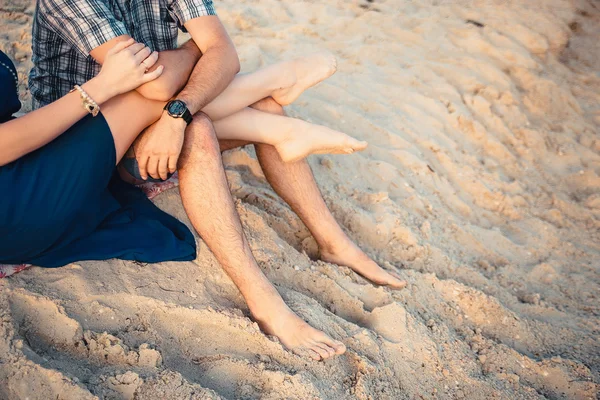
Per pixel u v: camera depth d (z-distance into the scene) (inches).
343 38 170.6
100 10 81.0
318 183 116.9
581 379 88.5
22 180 72.1
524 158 146.6
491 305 99.3
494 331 97.0
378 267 99.3
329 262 100.5
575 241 123.5
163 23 94.7
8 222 70.6
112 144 77.7
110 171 78.8
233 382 73.7
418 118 144.2
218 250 81.4
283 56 153.5
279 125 93.8
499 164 142.3
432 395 82.8
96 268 80.7
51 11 80.7
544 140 151.9
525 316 101.0
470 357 89.6
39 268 78.7
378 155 129.8
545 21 195.8
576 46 190.9
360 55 163.6
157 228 86.8
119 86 76.9
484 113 153.8
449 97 154.6
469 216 125.2
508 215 128.7
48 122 72.1
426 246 109.7
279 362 77.4
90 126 76.4
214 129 84.7
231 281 87.3
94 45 80.6
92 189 77.2
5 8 149.3
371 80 154.1
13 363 67.0
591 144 154.0
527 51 180.5
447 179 132.0
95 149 76.0
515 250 117.7
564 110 164.6
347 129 134.0
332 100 142.7
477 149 144.8
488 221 126.0
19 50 134.8
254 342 78.8
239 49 151.6
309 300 88.7
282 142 94.1
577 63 185.2
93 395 65.6
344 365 80.9
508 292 105.7
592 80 177.5
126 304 77.7
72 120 74.2
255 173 115.4
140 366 71.5
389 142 134.1
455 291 100.6
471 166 137.7
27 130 70.6
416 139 138.0
